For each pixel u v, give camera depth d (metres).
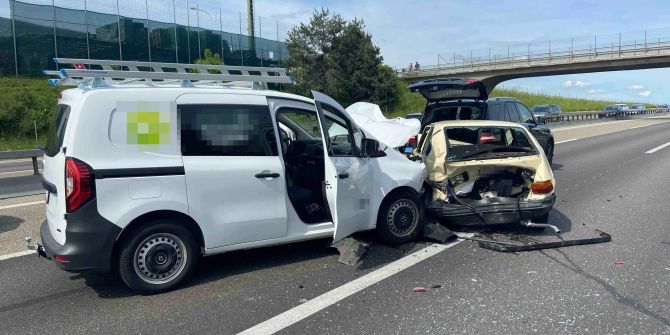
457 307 3.88
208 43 32.75
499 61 53.25
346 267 4.82
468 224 5.67
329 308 3.89
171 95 4.25
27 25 26.39
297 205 5.14
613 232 6.01
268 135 4.67
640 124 32.56
